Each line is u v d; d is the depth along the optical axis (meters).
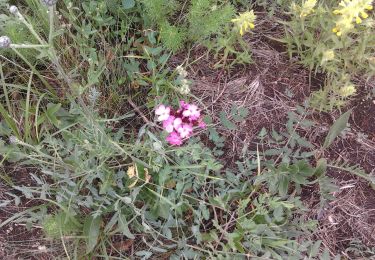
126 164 0.34
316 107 0.37
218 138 0.36
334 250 0.34
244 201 0.32
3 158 0.33
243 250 0.32
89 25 0.36
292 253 0.32
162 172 0.32
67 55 0.37
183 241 0.32
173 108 0.37
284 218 0.34
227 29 0.37
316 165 0.36
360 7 0.31
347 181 0.36
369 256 0.34
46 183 0.34
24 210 0.34
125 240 0.34
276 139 0.36
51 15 0.25
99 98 0.37
